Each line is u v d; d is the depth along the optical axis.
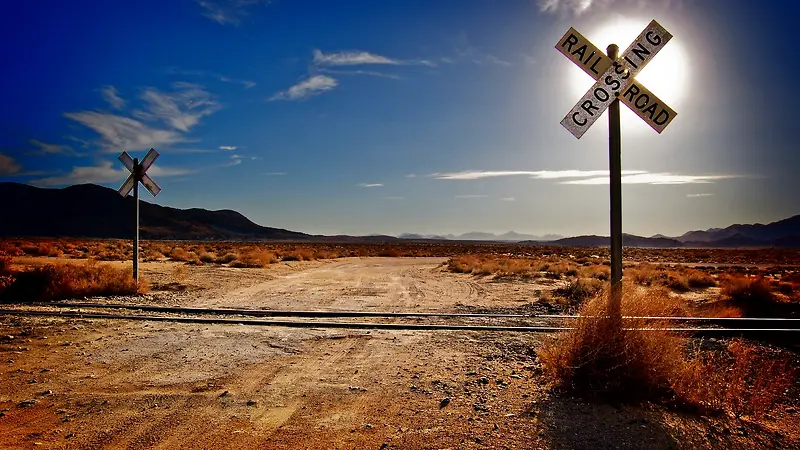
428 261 48.41
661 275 28.98
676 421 5.57
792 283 26.30
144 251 44.28
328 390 6.76
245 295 17.50
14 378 7.13
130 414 5.88
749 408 6.08
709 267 46.94
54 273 15.98
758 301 18.98
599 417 5.64
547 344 8.32
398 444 5.11
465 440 5.17
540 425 5.48
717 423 5.61
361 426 5.57
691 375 6.26
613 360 6.31
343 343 9.54
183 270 26.00
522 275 27.61
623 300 6.59
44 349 8.74
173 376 7.32
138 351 8.70
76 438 5.23
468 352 8.85
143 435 5.32
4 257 18.39
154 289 18.28
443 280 24.84
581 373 6.46
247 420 5.74
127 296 16.28
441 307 15.05
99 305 13.55
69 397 6.41
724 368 7.42
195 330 10.49
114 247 54.41
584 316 6.65
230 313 12.95
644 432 5.29
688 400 5.98
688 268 41.19
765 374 7.31
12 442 5.11
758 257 83.44
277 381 7.14
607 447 5.00
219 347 9.07
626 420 5.55
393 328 10.97
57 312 12.23
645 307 6.64
